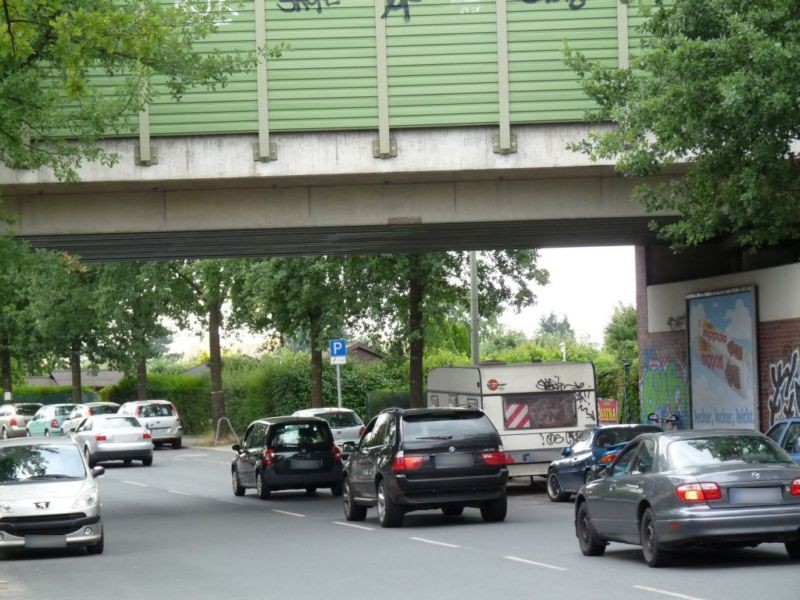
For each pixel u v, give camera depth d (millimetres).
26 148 21422
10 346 70188
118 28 17547
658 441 15508
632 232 29547
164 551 19359
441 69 23750
